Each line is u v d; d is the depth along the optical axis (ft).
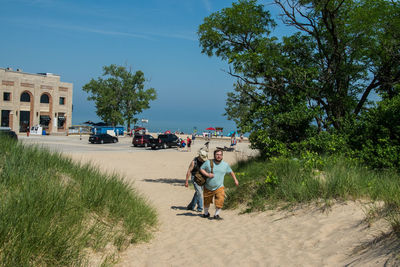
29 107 207.31
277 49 49.73
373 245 12.96
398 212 15.31
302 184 24.99
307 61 50.65
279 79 47.65
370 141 35.96
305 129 42.78
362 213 17.87
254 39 52.44
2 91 192.24
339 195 21.77
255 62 46.03
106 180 25.18
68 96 228.22
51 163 24.06
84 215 17.80
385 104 38.14
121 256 15.93
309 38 50.72
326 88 46.62
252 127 45.39
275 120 43.55
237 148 146.72
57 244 13.14
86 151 108.06
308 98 46.32
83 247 14.67
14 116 197.88
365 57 47.29
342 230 16.31
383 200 18.97
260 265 14.14
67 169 24.41
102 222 18.58
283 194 25.71
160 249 17.89
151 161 93.61
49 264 12.48
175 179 61.82
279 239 17.54
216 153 25.79
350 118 42.83
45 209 15.26
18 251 11.75
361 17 43.75
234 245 17.67
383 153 32.86
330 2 44.93
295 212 22.00
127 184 27.84
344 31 46.98
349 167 28.89
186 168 83.30
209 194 26.27
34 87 207.51
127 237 18.66
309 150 39.06
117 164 81.51
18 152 23.53
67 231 14.82
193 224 24.43
